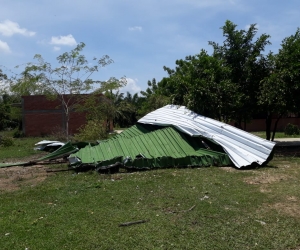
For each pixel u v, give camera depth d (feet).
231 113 47.26
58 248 14.10
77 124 98.89
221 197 20.93
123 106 143.64
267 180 25.50
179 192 22.21
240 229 15.85
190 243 14.39
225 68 45.06
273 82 41.70
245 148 32.48
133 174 28.58
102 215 17.89
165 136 35.40
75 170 31.17
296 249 13.97
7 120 110.63
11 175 30.99
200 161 31.58
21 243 14.66
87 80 67.82
